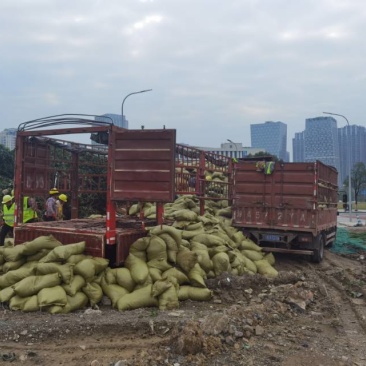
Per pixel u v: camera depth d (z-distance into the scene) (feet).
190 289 22.21
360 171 184.75
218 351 15.23
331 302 22.54
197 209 36.35
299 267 33.45
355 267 34.81
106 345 16.31
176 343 15.42
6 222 32.27
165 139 22.02
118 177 22.81
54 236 24.86
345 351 15.93
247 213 35.14
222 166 40.42
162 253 22.86
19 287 20.01
